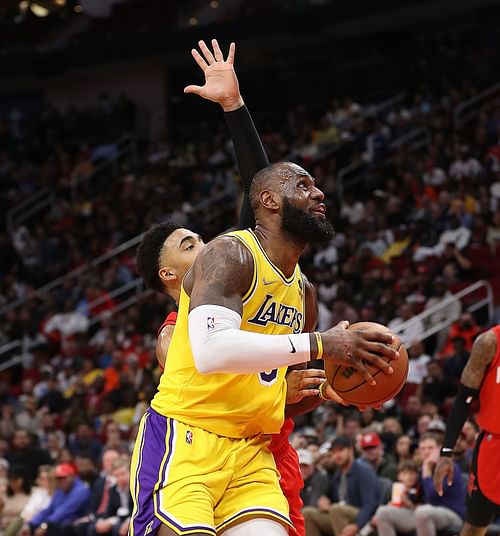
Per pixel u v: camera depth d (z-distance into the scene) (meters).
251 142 5.50
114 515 12.41
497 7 26.83
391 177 23.52
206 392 4.74
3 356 22.75
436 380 13.59
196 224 23.84
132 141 29.84
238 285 4.61
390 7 27.05
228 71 5.51
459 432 7.20
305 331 5.34
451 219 19.27
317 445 12.32
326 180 23.45
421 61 27.98
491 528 9.73
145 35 30.58
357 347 4.49
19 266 25.72
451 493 10.12
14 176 30.20
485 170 21.58
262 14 28.86
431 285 17.08
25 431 15.58
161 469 4.71
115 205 26.83
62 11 33.25
